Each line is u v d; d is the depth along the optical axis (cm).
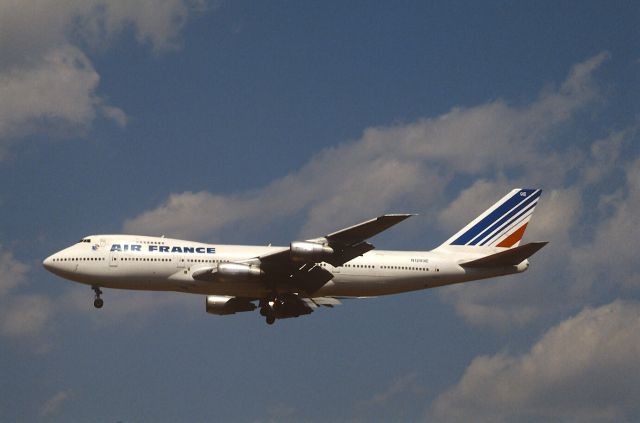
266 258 15400
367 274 16275
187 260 15725
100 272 15625
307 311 16588
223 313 17088
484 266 16775
